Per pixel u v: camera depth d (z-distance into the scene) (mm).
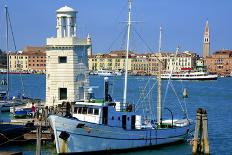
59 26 85938
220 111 125250
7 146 63438
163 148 65688
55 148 62438
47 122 67438
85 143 57125
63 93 84688
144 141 62938
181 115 112250
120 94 176500
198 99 166375
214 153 65250
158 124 69000
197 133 61219
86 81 86062
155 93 179125
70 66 83812
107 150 59062
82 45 84812
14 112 84375
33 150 61531
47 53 84875
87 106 59375
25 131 65375
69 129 55938
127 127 62000
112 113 59906
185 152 63438
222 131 85875
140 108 109625
